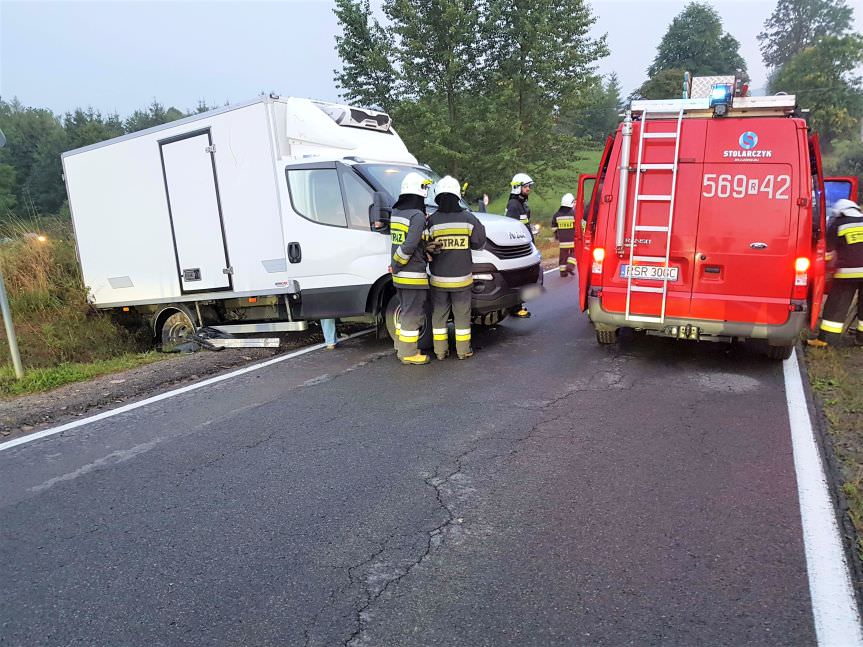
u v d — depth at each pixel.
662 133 5.50
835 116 60.72
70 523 3.37
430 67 24.02
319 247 6.87
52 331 9.02
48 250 10.44
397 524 3.20
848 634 2.27
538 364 6.20
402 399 5.27
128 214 8.36
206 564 2.90
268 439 4.48
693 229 5.49
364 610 2.52
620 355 6.43
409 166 7.68
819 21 84.44
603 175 6.01
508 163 24.53
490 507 3.33
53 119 82.38
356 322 7.46
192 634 2.42
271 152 6.88
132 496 3.66
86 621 2.53
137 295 8.61
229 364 6.94
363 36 24.39
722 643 2.25
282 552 2.98
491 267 6.67
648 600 2.50
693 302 5.57
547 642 2.29
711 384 5.36
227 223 7.39
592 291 6.01
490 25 23.66
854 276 6.21
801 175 5.14
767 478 3.52
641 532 3.01
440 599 2.57
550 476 3.67
